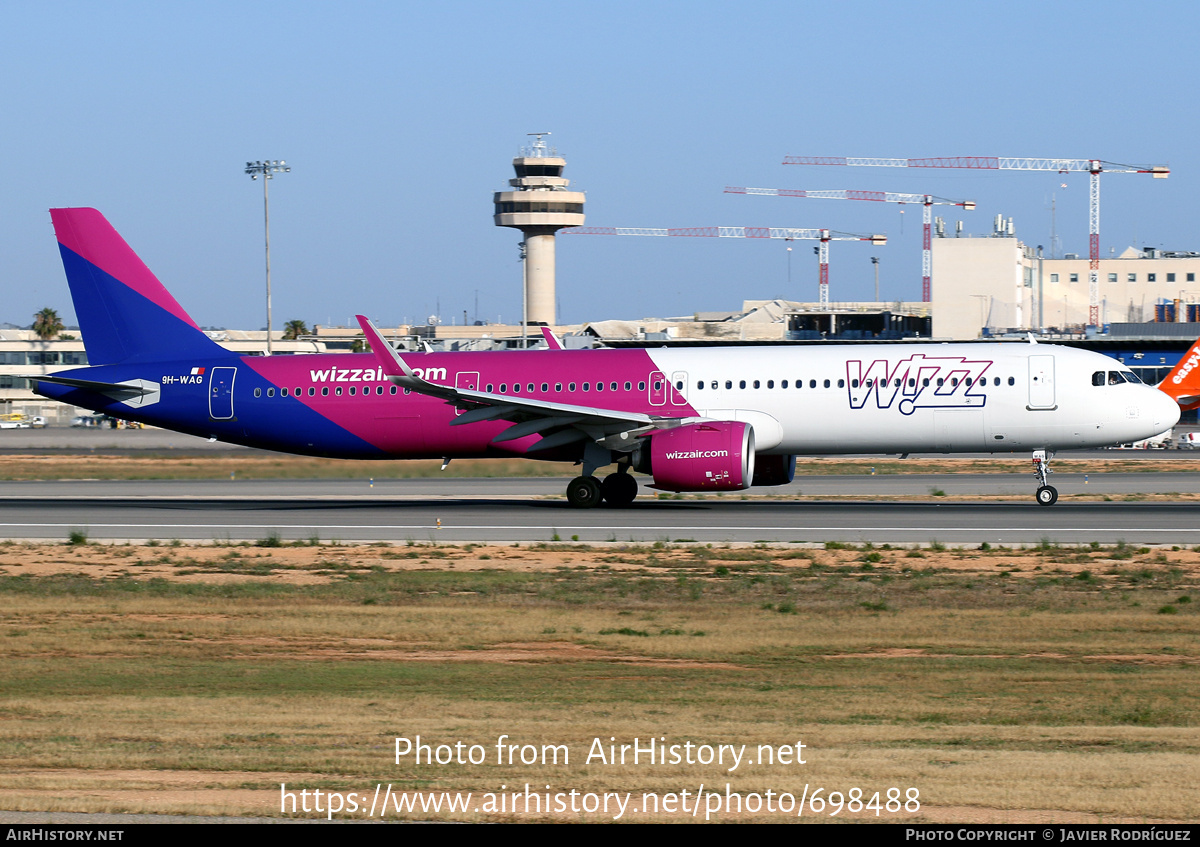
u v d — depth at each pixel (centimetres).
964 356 14850
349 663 7412
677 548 12119
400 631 8431
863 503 16500
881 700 6153
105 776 4584
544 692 6444
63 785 4416
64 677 7044
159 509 17000
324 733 5381
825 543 12175
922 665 7162
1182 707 5950
